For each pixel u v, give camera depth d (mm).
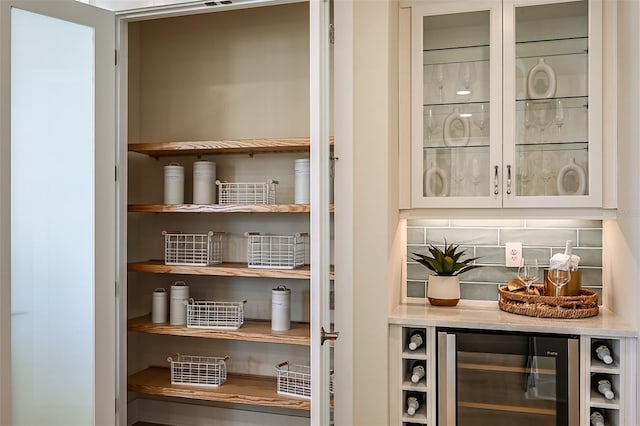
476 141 2596
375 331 2354
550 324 2240
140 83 3053
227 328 2604
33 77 2105
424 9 2615
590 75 2430
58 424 2188
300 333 2506
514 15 2527
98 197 2332
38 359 2115
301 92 2783
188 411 2939
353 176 2355
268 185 2701
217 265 2748
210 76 2941
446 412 2318
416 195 2625
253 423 2832
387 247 2348
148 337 3033
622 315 2338
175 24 2996
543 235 2732
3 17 1952
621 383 2150
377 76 2357
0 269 1935
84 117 2303
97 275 2322
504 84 2537
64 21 2207
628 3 2209
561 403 2199
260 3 2338
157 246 3010
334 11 2367
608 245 2564
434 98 2654
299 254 2689
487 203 2553
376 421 2346
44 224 2141
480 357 2285
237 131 2891
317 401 1729
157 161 3045
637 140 2098
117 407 2463
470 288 2814
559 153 2502
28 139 2086
